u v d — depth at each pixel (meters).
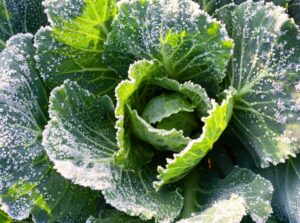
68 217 0.79
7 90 0.75
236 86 0.81
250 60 0.79
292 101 0.75
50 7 0.77
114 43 0.79
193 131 0.81
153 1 0.74
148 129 0.73
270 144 0.77
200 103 0.77
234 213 0.66
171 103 0.76
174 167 0.71
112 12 0.79
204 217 0.68
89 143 0.76
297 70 0.75
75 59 0.82
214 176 0.85
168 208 0.74
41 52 0.79
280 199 0.80
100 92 0.86
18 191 0.73
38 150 0.75
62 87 0.77
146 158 0.81
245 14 0.80
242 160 0.87
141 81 0.77
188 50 0.77
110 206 0.85
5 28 0.88
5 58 0.78
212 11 0.92
